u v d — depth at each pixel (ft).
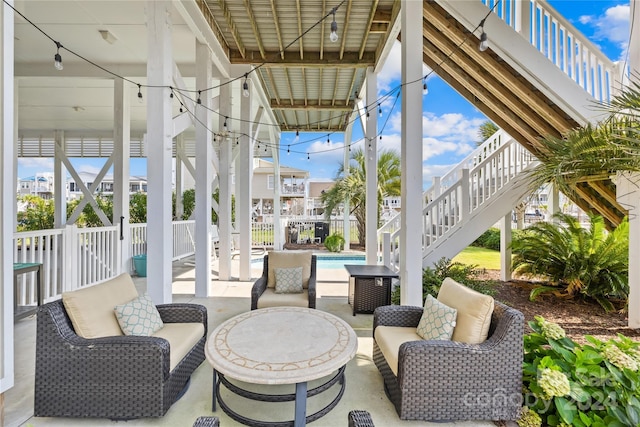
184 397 7.76
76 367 6.67
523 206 18.58
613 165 9.63
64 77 18.78
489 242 33.60
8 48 6.56
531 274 16.10
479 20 12.84
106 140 33.22
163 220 11.41
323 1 14.48
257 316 8.99
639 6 10.91
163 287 11.37
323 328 8.14
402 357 6.77
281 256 13.92
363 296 13.75
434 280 14.84
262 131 33.81
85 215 34.88
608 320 12.46
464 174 17.47
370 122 20.03
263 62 19.07
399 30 15.42
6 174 6.54
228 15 15.58
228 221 19.56
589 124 10.20
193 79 19.90
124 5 13.38
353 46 18.72
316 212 68.03
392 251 18.79
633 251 11.35
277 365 6.31
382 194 33.68
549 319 12.62
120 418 6.77
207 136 15.96
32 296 12.91
